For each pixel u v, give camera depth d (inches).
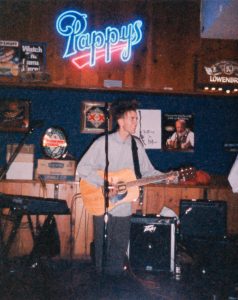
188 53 190.7
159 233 166.1
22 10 188.4
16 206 143.3
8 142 197.6
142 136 199.0
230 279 150.3
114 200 139.1
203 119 201.3
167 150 199.6
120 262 137.6
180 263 177.9
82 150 199.9
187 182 187.2
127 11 190.7
